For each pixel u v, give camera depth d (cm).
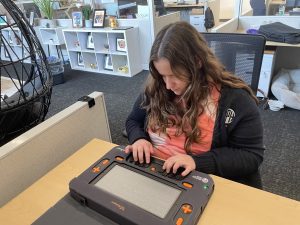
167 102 93
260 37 120
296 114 237
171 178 69
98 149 92
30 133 89
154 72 88
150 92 96
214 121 87
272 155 189
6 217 67
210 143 90
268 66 243
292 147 195
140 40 379
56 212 64
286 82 255
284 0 323
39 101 110
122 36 376
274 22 266
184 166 73
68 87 357
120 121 254
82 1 418
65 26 427
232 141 90
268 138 208
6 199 82
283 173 172
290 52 275
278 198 67
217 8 568
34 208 69
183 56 75
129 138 104
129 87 338
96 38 388
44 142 92
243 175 88
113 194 64
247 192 69
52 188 76
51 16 423
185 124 89
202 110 86
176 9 553
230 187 71
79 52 423
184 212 58
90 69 415
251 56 125
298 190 158
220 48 131
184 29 77
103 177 70
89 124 113
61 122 98
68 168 84
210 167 81
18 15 110
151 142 102
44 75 118
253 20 284
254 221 61
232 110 84
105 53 385
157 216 57
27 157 87
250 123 85
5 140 101
